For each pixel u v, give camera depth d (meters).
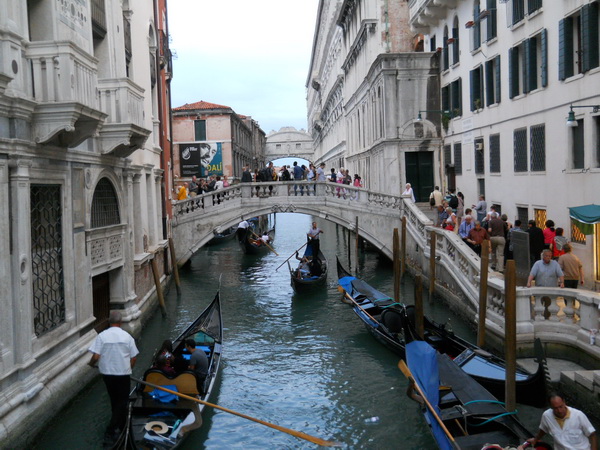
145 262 14.17
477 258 12.16
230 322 14.41
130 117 10.53
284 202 20.23
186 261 21.25
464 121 19.77
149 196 15.77
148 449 6.93
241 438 8.23
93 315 10.28
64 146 8.55
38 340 7.62
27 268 7.29
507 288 7.61
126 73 12.80
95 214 10.47
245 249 26.55
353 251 27.06
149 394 8.13
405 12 25.31
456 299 13.26
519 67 15.40
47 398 7.62
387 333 11.58
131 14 13.48
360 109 30.17
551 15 13.24
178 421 7.65
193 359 8.95
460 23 19.88
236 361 11.39
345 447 7.89
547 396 7.45
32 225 7.86
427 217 18.62
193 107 39.22
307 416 8.86
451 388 7.95
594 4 11.56
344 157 38.06
